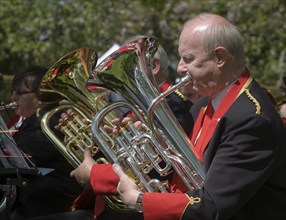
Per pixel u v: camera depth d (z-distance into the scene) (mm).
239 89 4961
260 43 17516
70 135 5820
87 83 5660
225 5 17719
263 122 4703
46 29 18469
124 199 4914
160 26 17766
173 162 4973
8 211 5742
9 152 5848
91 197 6227
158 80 6824
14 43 18344
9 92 9031
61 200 6984
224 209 4613
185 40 5000
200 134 5180
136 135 5164
